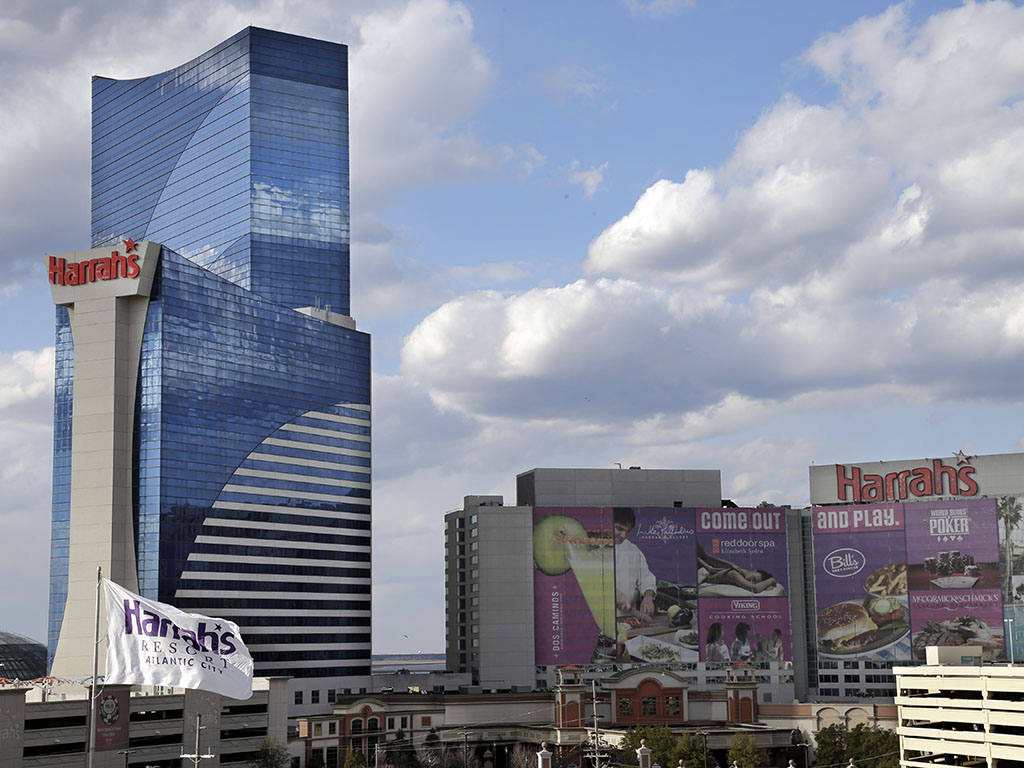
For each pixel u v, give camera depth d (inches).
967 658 6781.5
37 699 7401.6
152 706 7116.1
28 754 6348.4
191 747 7298.2
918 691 6437.0
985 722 6003.9
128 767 6865.2
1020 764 5885.8
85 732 6604.3
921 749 6304.1
